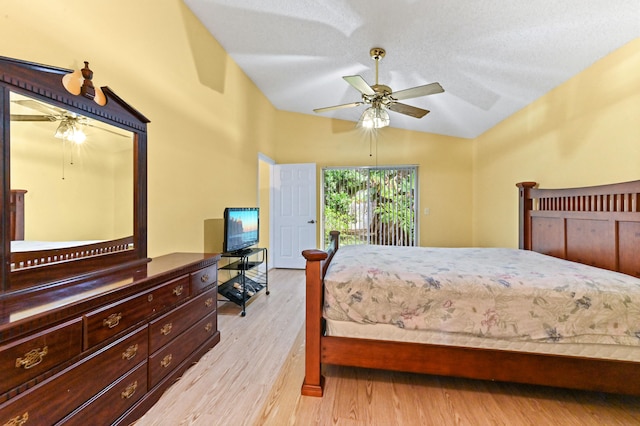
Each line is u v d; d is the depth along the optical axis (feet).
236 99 11.84
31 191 4.23
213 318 7.38
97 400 4.03
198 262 6.67
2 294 3.67
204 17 9.08
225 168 11.03
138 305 4.83
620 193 6.24
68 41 5.26
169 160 7.93
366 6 7.05
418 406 5.07
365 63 9.84
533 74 8.44
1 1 4.30
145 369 4.97
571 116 8.26
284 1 7.70
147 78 7.14
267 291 11.72
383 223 16.56
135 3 6.77
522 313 4.95
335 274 5.74
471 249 9.11
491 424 4.63
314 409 5.00
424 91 7.54
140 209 6.23
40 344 3.29
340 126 16.85
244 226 11.10
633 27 6.04
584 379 4.82
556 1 5.73
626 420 4.72
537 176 9.86
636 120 6.31
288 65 11.43
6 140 3.75
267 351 7.08
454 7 6.47
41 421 3.30
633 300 4.67
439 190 15.99
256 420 4.73
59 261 4.56
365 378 5.96
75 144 4.95
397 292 5.34
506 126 12.02
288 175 16.70
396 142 16.38
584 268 6.05
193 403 5.16
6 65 3.74
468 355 5.14
